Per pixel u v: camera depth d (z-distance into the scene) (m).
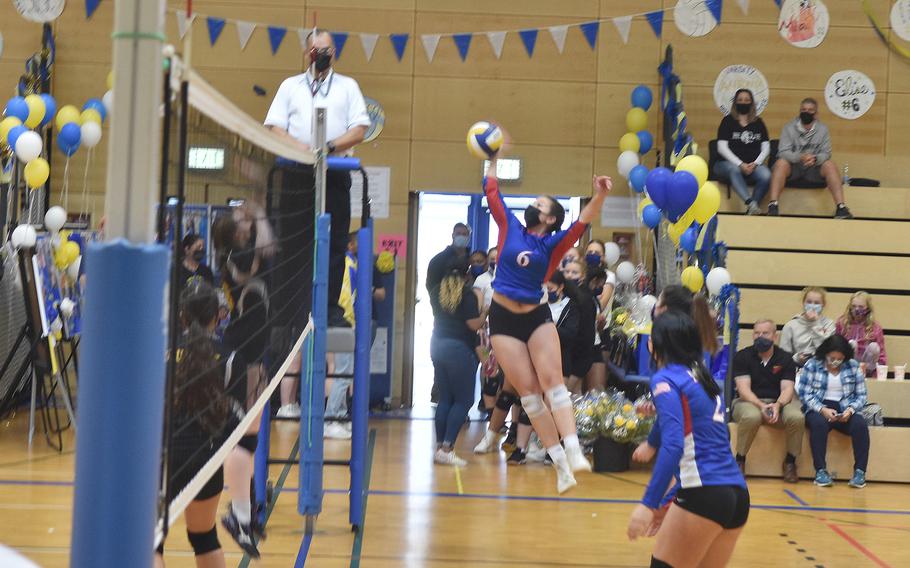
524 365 6.21
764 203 12.20
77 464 2.10
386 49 12.89
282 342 5.32
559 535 6.99
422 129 12.93
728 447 4.48
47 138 12.41
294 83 7.66
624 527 7.27
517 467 9.39
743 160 12.01
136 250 2.10
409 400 12.86
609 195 12.90
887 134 13.06
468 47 12.58
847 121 13.05
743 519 4.45
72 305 10.26
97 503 2.09
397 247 12.87
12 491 7.64
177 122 3.02
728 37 13.00
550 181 12.95
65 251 10.52
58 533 6.47
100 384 2.09
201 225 3.58
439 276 9.46
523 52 12.95
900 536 7.34
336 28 12.84
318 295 6.54
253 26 12.45
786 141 12.02
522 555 6.45
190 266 3.56
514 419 9.77
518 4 12.95
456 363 9.32
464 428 11.70
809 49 13.02
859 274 11.41
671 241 11.11
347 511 7.48
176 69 2.55
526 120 12.95
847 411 9.31
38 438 9.97
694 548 4.40
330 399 10.66
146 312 2.11
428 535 6.86
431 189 12.91
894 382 10.13
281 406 11.04
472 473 9.02
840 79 13.02
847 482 9.50
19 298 11.15
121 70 2.17
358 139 7.40
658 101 12.95
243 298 4.30
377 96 12.89
